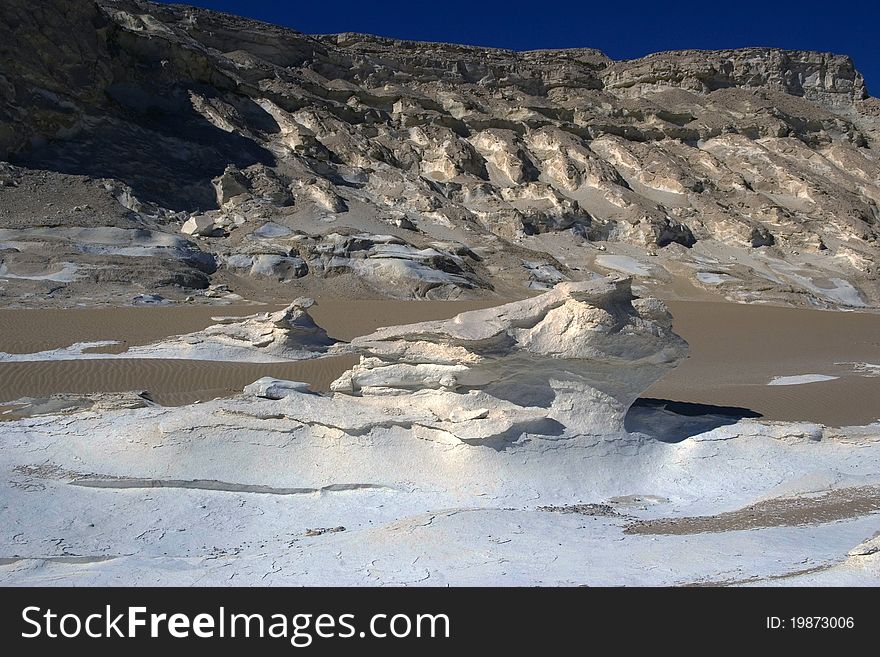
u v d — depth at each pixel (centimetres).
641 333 1082
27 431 1104
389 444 1048
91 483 980
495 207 4938
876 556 594
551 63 7256
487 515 838
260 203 4128
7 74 3809
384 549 750
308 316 2164
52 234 3225
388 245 3847
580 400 1102
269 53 5988
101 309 2677
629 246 4941
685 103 6644
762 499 986
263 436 1051
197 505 959
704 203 5378
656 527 840
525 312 1090
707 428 1199
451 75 6625
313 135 5012
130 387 1630
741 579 604
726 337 2972
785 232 5175
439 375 1096
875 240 5166
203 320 2567
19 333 2186
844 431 1205
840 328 3338
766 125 6328
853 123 7044
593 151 6022
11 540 840
